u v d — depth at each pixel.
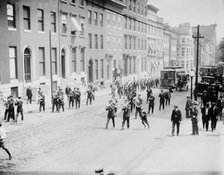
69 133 14.34
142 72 53.38
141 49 52.53
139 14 50.28
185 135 13.77
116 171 8.12
